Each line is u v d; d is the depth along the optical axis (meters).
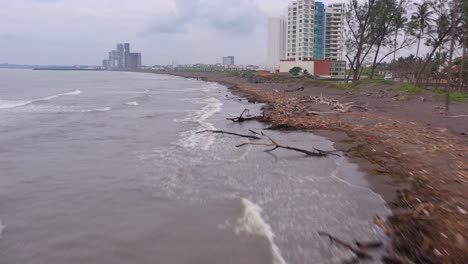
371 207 7.81
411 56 77.44
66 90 58.09
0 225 7.52
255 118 22.11
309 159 12.30
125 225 7.46
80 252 6.40
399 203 7.84
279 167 11.45
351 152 12.84
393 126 17.36
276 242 6.45
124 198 9.05
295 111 23.42
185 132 18.92
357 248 6.05
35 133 18.72
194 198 8.91
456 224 6.54
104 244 6.68
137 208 8.36
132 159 13.05
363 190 8.91
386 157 11.66
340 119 20.20
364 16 46.47
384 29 46.12
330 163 11.64
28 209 8.41
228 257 6.09
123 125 21.55
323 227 6.98
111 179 10.66
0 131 19.41
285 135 16.89
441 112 22.11
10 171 11.64
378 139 14.42
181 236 6.91
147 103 36.81
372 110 24.58
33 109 30.59
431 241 5.99
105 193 9.45
